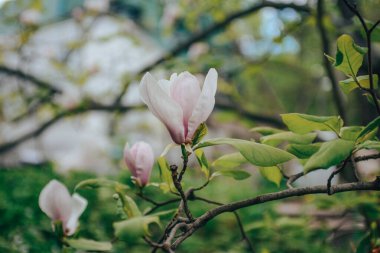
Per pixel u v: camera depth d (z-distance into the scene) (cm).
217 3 571
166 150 145
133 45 720
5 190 526
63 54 740
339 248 452
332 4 404
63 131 1177
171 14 677
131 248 469
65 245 160
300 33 596
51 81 648
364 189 140
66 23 862
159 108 142
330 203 300
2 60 655
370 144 139
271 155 135
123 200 160
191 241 512
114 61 729
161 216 181
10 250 407
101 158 1097
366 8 392
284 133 170
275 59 640
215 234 560
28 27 647
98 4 741
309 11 398
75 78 621
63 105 602
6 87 696
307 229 343
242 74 595
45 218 472
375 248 214
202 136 146
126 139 877
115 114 598
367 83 151
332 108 782
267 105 1069
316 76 871
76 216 168
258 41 673
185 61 496
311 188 142
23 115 646
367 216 274
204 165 173
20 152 916
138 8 1228
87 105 572
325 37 327
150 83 138
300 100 938
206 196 610
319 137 334
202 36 506
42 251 420
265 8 482
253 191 696
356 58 144
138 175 177
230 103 540
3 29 684
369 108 450
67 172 686
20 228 438
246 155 134
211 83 145
